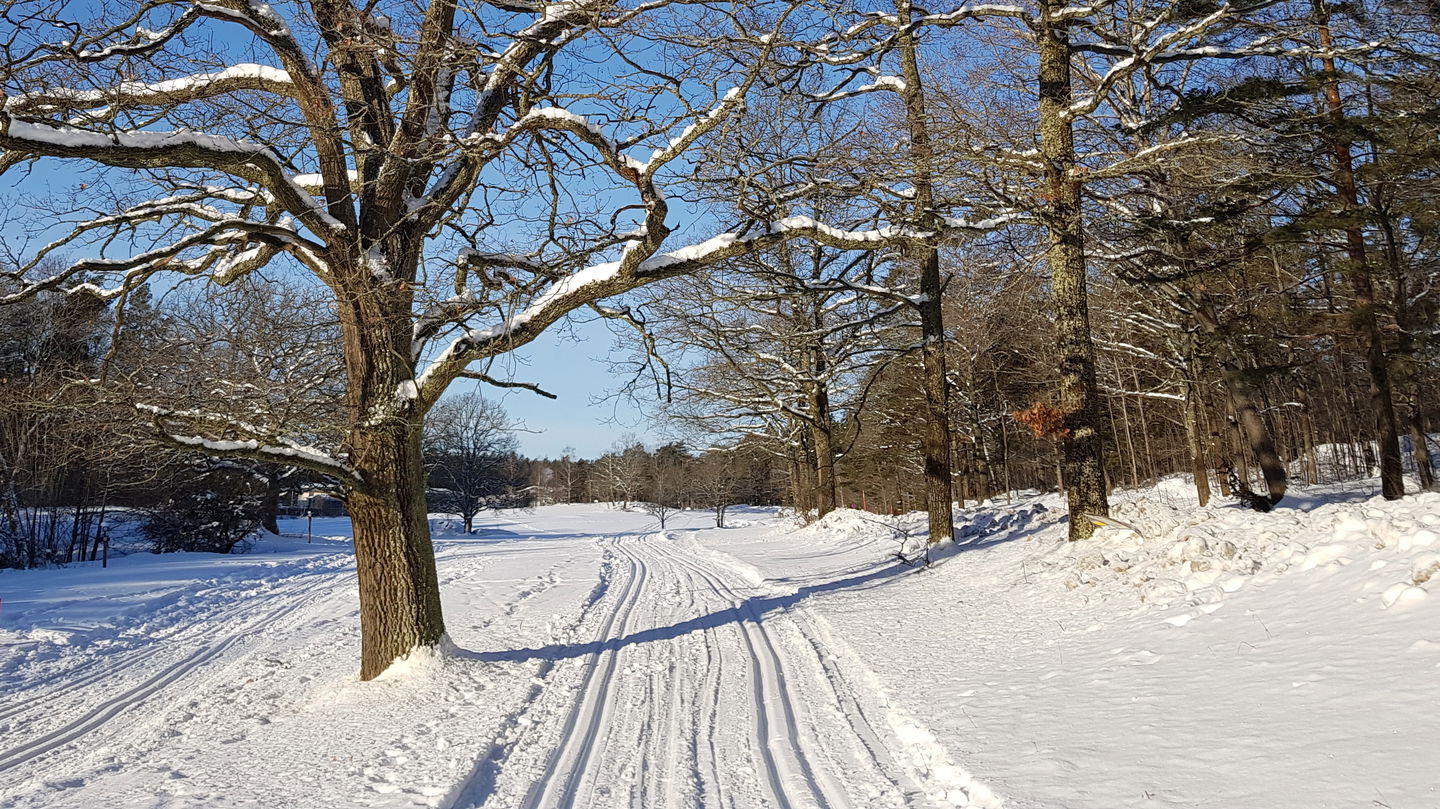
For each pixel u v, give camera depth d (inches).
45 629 540.1
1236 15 410.0
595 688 316.5
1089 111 444.1
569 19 303.6
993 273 573.9
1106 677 242.7
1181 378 807.1
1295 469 1143.6
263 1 327.3
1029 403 1183.6
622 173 301.3
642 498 3034.0
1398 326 578.6
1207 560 318.0
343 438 374.6
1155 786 163.0
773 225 364.5
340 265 343.6
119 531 1314.0
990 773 185.3
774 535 1135.6
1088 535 435.8
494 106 360.5
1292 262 603.5
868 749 225.0
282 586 819.4
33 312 389.4
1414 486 772.6
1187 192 503.2
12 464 760.3
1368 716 168.4
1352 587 244.7
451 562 1020.5
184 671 471.8
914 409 1316.4
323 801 202.8
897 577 546.0
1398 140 492.1
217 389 350.0
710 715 269.7
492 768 226.7
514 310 340.2
